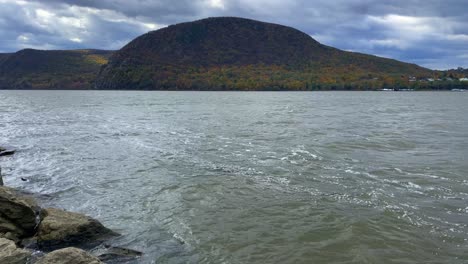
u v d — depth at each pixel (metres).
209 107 68.44
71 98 110.38
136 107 68.75
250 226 11.82
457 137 28.64
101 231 10.95
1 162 21.20
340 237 10.94
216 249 10.34
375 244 10.51
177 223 12.11
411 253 10.02
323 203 13.71
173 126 37.09
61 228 10.36
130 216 12.77
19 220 10.98
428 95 146.75
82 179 17.36
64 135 31.09
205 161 20.59
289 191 15.15
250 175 17.56
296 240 10.80
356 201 13.89
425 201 13.87
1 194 11.08
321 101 92.62
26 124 39.59
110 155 22.62
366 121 41.16
